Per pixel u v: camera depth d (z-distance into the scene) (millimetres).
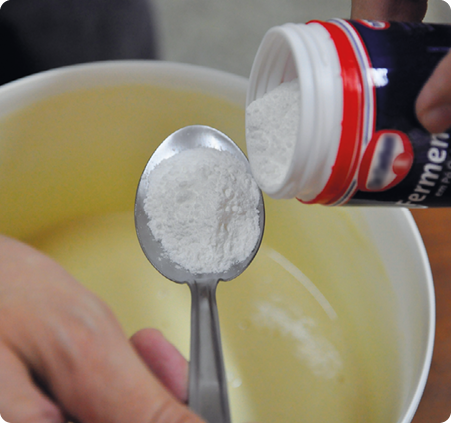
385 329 208
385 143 151
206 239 203
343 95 150
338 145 152
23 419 161
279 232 248
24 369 171
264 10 359
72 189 241
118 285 234
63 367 175
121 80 218
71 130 225
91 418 169
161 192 210
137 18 278
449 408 195
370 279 217
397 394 187
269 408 209
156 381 171
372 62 151
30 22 249
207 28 349
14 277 188
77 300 186
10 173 223
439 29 158
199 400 169
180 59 334
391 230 206
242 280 239
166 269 205
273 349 223
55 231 245
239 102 223
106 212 251
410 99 151
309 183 159
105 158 238
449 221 224
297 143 153
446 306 210
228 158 215
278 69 187
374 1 217
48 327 178
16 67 263
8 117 210
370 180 155
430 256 218
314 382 216
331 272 235
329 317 232
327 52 153
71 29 259
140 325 225
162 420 160
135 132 234
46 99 214
